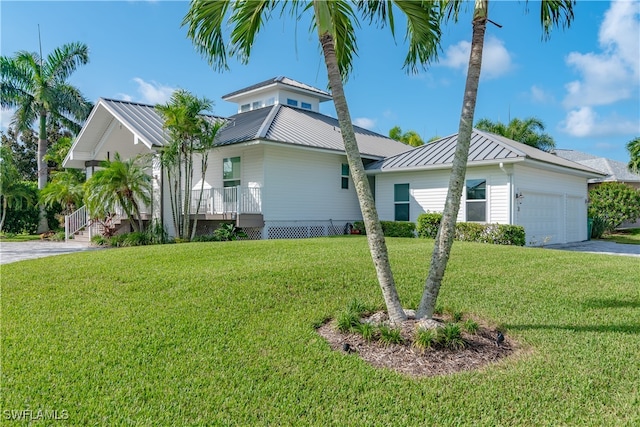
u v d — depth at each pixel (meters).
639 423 2.99
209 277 6.97
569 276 7.75
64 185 19.17
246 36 5.89
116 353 4.16
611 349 4.38
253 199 15.81
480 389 3.51
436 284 4.78
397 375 3.77
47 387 3.49
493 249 10.83
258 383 3.61
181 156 15.61
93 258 9.25
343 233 18.58
